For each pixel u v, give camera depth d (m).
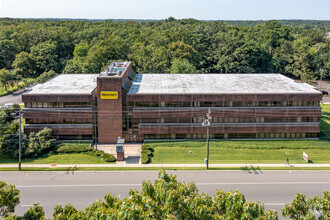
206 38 139.50
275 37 166.50
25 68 129.75
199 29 144.50
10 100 99.94
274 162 60.09
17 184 49.81
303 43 162.25
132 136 68.94
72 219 25.92
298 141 67.94
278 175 54.22
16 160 59.53
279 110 67.62
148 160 59.56
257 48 139.38
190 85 74.50
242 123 68.06
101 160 59.69
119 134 67.94
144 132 67.50
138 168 56.50
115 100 66.38
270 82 78.19
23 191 47.41
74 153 62.19
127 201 25.41
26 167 56.22
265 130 68.12
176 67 96.56
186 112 67.38
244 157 61.97
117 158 59.72
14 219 26.19
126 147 66.38
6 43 139.88
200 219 25.27
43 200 44.62
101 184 50.09
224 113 67.38
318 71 144.88
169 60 109.38
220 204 27.61
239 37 145.25
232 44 135.25
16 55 130.12
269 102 67.81
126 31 178.00
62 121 66.62
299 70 142.25
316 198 29.30
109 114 67.00
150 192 28.25
